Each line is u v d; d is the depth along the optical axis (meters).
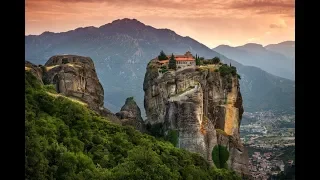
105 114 74.94
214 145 85.31
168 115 87.12
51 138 42.25
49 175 34.12
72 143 47.00
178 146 84.00
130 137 60.34
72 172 36.91
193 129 84.62
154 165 45.34
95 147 50.38
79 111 56.88
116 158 49.88
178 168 59.03
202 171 64.38
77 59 79.19
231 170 78.31
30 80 58.47
